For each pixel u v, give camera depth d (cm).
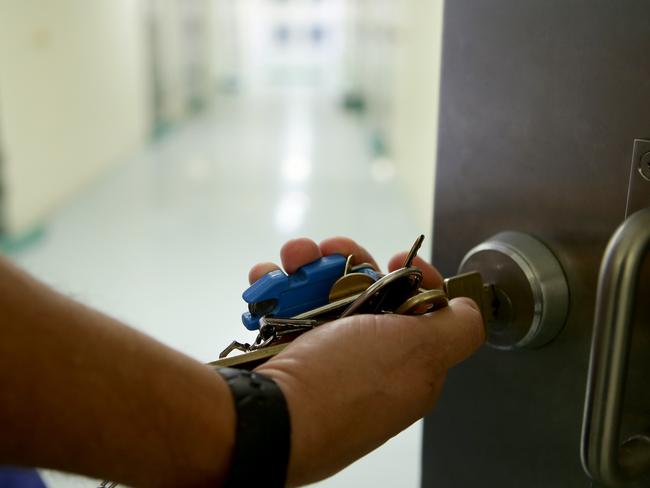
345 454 25
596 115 33
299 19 960
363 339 26
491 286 37
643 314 32
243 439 22
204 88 714
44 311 19
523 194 37
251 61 970
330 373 25
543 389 39
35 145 283
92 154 361
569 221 35
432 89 178
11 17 265
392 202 256
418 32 239
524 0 35
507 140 38
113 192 321
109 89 396
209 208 272
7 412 18
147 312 143
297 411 23
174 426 21
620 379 27
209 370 23
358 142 433
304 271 31
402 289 30
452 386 45
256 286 30
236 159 390
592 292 35
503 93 37
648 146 31
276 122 552
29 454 19
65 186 316
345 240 35
